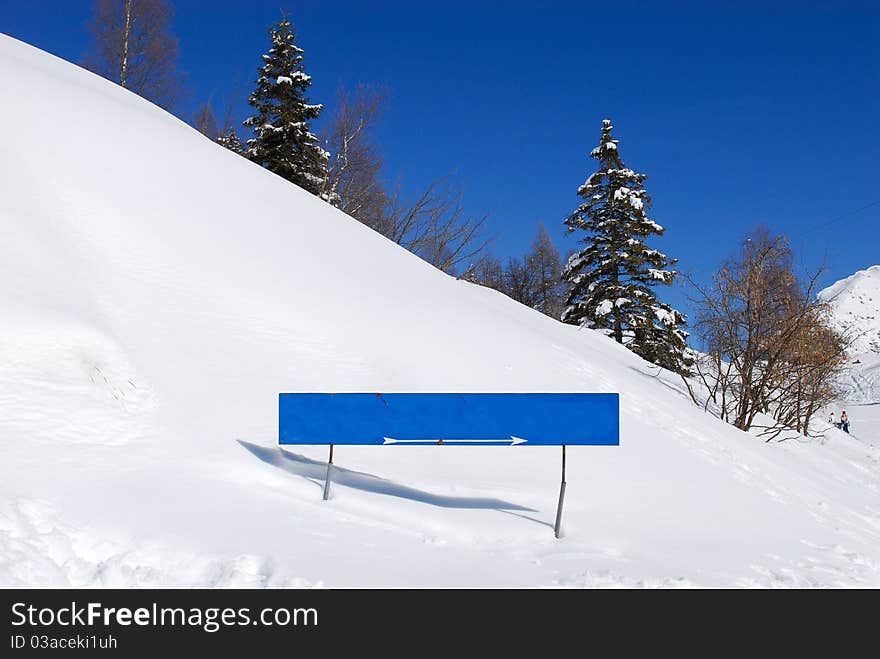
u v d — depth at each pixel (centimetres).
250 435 589
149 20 2645
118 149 931
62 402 515
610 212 3159
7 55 1084
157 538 410
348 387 721
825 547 635
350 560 431
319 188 2761
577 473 700
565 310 3241
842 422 2669
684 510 661
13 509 398
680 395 1536
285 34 2828
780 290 1498
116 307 664
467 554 478
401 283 1075
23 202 722
